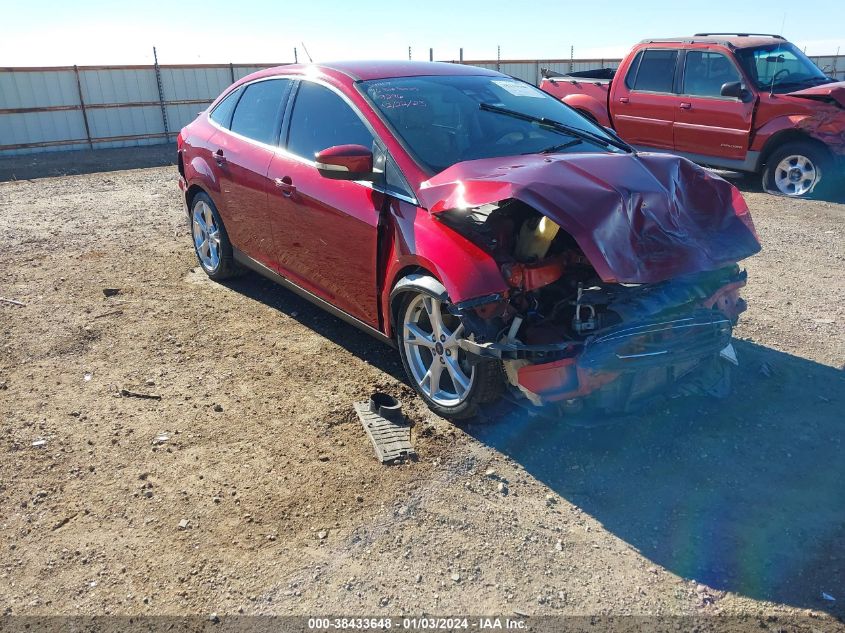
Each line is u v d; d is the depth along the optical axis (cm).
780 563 270
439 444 350
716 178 371
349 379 421
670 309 326
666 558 274
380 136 387
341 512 301
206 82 1988
